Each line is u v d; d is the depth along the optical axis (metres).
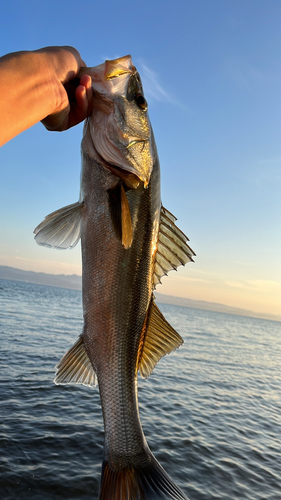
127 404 1.87
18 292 71.94
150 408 9.42
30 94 0.79
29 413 7.34
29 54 0.84
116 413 1.84
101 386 1.83
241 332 60.28
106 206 1.72
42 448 5.82
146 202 1.87
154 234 1.93
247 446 7.70
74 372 1.83
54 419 7.19
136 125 1.71
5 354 13.06
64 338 19.78
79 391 9.40
